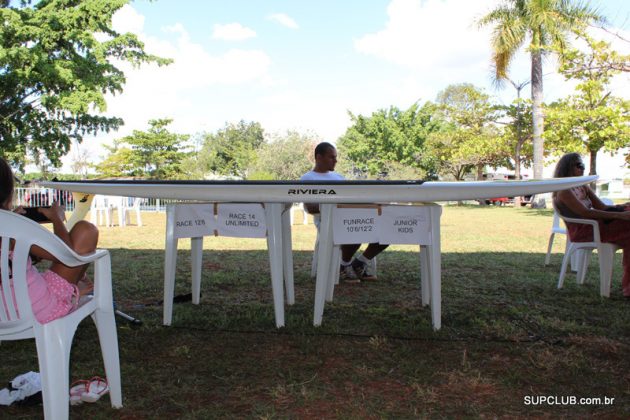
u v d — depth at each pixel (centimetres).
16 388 196
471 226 1047
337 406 190
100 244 705
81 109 1364
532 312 324
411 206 281
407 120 3130
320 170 427
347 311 330
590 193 413
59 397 154
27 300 152
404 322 304
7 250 153
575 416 182
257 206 288
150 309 332
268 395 200
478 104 2462
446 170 3209
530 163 2612
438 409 187
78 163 3136
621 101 1337
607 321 304
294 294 370
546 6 1552
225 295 379
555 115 1381
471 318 309
